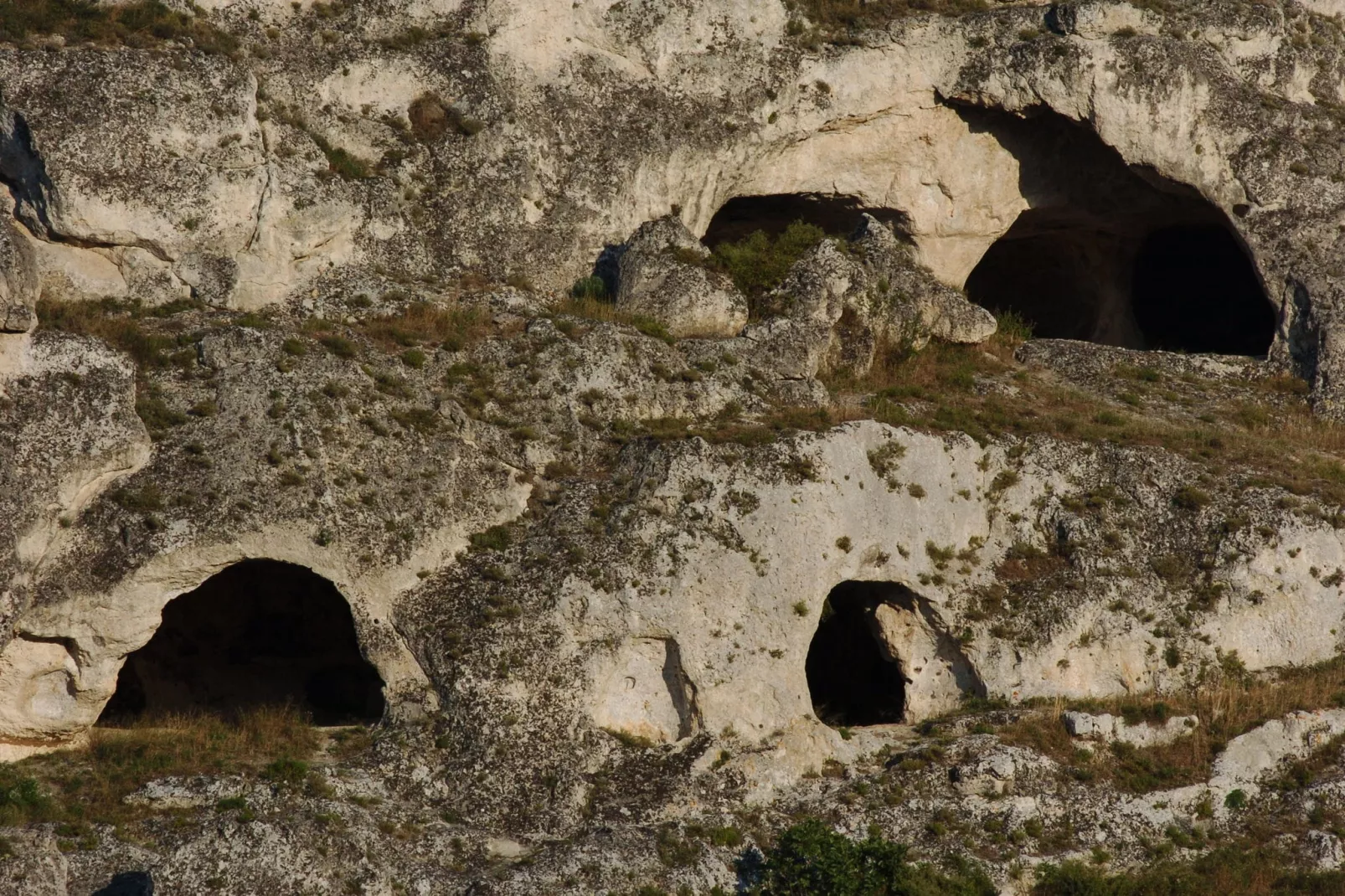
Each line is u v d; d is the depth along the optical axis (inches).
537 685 4375.0
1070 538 4874.5
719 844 4232.3
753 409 4977.9
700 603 4500.5
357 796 4212.6
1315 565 4889.3
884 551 4724.4
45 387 4328.3
